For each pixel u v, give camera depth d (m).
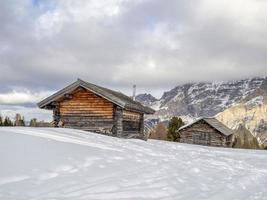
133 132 30.41
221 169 15.46
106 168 11.11
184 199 9.01
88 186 8.97
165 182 10.49
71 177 9.58
